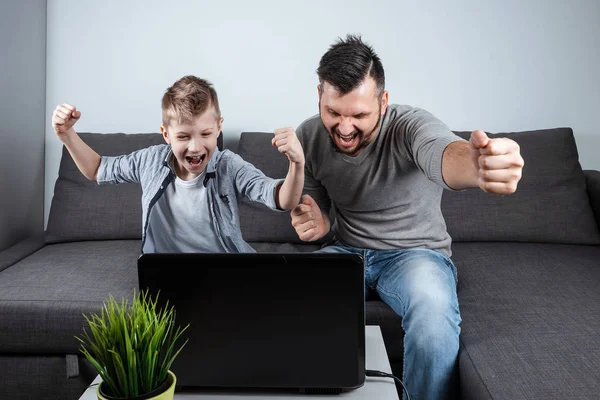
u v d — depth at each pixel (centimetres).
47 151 275
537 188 235
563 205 233
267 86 267
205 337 118
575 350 145
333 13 262
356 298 116
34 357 187
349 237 193
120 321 99
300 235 173
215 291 117
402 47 263
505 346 151
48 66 269
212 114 174
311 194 198
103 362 97
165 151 189
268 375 119
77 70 269
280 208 167
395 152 177
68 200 243
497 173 105
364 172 183
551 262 208
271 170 241
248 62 266
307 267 115
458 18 260
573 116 265
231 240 187
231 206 187
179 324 118
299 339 117
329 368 118
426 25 261
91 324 102
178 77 267
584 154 268
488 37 261
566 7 259
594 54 261
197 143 173
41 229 277
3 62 240
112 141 249
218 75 267
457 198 237
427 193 186
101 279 197
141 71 267
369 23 262
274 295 116
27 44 255
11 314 181
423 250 186
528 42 261
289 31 263
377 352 138
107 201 242
